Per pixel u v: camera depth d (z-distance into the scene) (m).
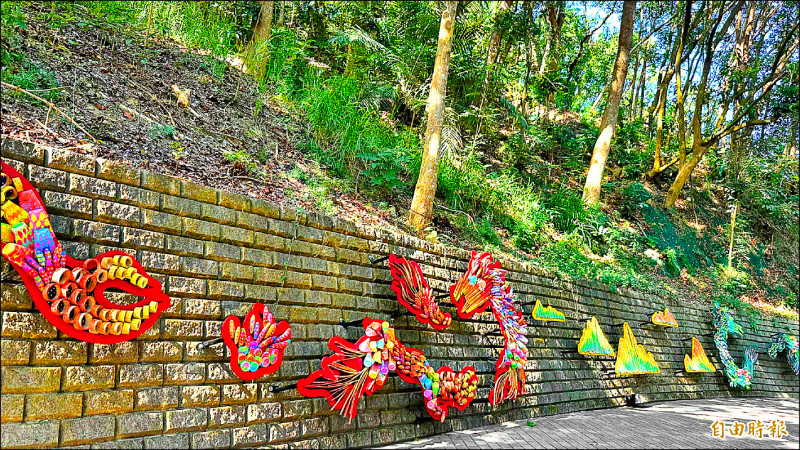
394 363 6.56
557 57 19.95
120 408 4.39
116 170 4.73
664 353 12.85
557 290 10.42
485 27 15.60
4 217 3.88
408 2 13.42
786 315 17.97
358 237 7.04
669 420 9.27
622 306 12.10
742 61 21.64
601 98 28.09
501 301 8.59
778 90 18.38
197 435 4.84
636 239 16.36
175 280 4.96
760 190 21.44
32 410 3.91
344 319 6.58
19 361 3.92
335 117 9.62
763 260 20.27
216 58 9.96
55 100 6.38
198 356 5.01
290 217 6.18
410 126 12.58
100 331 4.25
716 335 14.48
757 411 11.26
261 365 5.37
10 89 6.00
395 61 12.51
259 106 9.39
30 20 7.51
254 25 12.11
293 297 6.01
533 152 16.72
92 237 4.48
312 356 6.06
